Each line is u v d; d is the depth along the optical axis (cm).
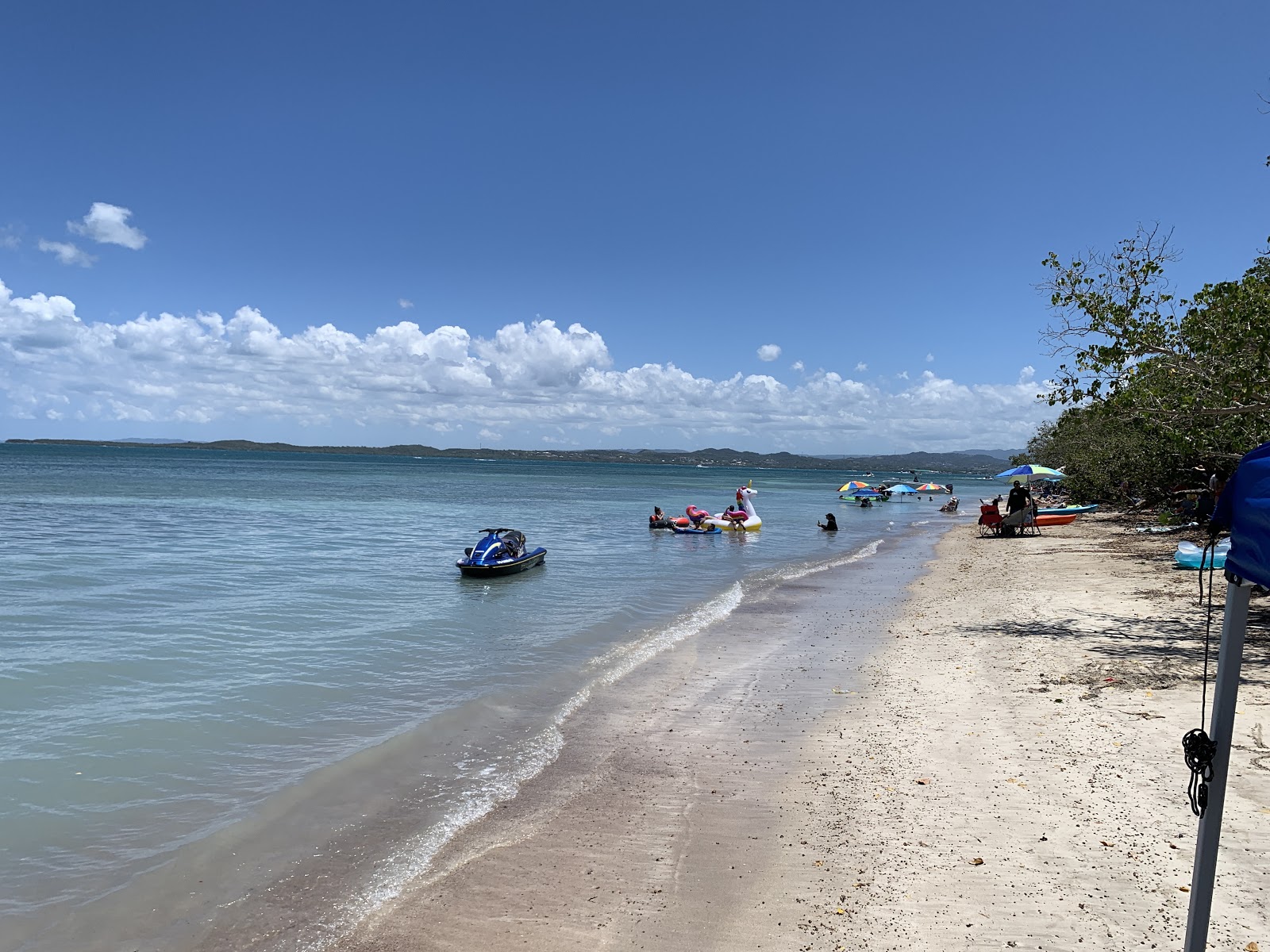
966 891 519
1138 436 2322
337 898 549
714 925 502
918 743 799
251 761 793
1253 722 755
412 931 507
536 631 1401
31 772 752
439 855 607
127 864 595
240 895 555
